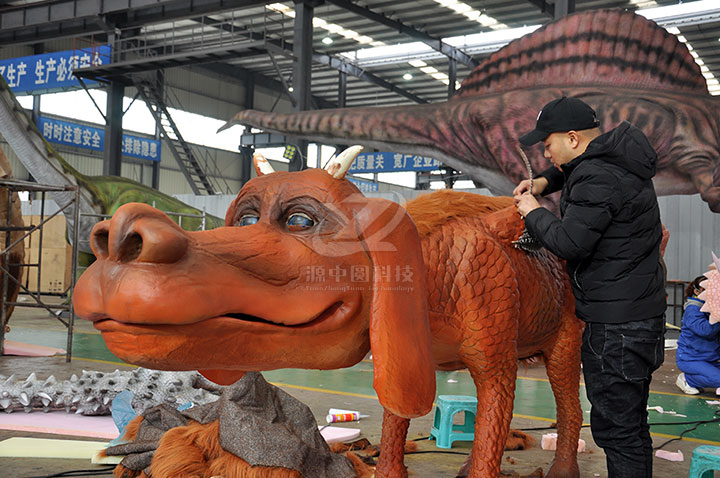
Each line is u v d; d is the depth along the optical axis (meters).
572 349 2.82
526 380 6.40
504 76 8.63
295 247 1.72
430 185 26.83
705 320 5.93
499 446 2.28
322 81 27.05
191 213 14.26
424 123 8.82
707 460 2.74
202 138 28.47
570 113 2.34
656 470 3.30
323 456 2.73
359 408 4.75
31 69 18.69
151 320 1.44
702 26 18.34
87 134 24.81
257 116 9.85
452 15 19.39
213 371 1.91
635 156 2.20
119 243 1.45
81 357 7.00
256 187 1.85
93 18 17.41
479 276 2.26
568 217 2.20
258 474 2.51
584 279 2.31
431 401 1.82
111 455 3.08
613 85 8.21
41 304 6.77
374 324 1.76
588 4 17.53
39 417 4.03
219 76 28.92
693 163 7.85
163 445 2.75
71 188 6.62
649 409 5.25
